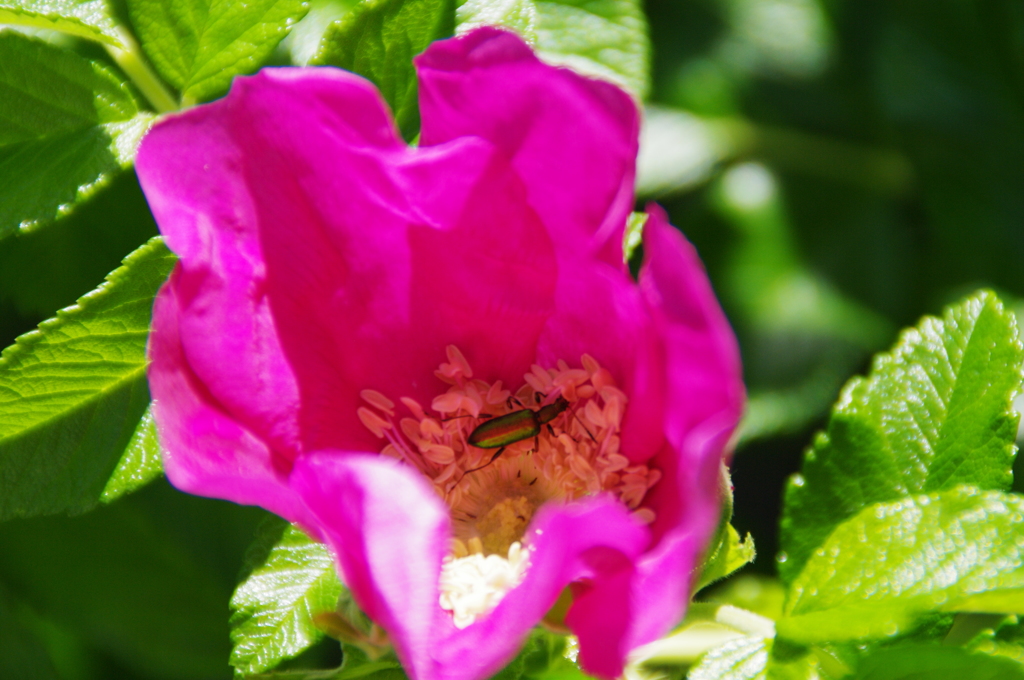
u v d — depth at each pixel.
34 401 0.33
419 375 0.34
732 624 0.34
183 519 0.40
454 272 0.33
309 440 0.33
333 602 0.33
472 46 0.32
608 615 0.31
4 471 0.33
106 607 0.39
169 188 0.32
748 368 0.44
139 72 0.35
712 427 0.30
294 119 0.32
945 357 0.35
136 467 0.34
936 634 0.34
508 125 0.32
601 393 0.33
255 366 0.32
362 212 0.33
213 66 0.35
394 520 0.30
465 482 0.34
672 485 0.32
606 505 0.31
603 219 0.33
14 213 0.34
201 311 0.32
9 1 0.34
